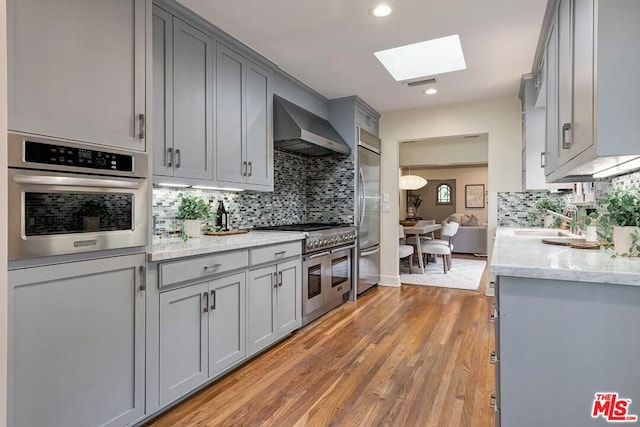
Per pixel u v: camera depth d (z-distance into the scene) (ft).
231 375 7.99
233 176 9.46
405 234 21.79
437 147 23.56
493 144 14.47
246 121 9.96
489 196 14.56
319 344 9.74
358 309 12.93
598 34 4.31
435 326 11.13
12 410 4.47
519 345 4.69
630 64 4.20
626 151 4.18
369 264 15.34
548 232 10.73
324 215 14.62
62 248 4.90
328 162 14.58
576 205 9.70
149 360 6.13
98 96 5.44
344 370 8.23
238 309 8.13
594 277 4.26
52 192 4.83
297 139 10.99
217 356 7.53
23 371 4.57
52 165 4.82
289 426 6.18
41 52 4.77
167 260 6.41
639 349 4.24
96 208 5.37
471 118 14.80
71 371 5.06
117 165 5.63
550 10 7.52
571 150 5.66
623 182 6.86
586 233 7.54
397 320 11.71
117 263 5.65
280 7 7.87
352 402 6.91
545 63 8.44
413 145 24.11
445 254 19.51
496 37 9.18
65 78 5.03
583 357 4.44
